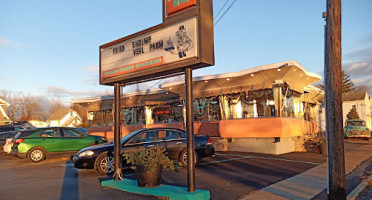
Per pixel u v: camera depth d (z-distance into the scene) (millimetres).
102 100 25891
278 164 11398
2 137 20422
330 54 5988
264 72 14688
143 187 7328
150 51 7488
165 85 18781
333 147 5906
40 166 12891
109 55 8719
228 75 15828
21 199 7125
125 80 8391
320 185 7957
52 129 14867
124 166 10422
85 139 15312
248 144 15188
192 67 6758
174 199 6504
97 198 7059
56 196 7344
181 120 20734
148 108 22859
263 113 16484
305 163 11617
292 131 14719
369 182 8797
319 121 27203
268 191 7379
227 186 7980
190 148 6582
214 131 17516
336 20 5980
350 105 40125
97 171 11172
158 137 11016
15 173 11156
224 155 14148
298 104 17422
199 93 17938
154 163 7359
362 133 25344
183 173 10070
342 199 5812
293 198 6750
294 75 14961
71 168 12102
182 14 6805
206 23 6598
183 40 6727
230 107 17328
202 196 6465
